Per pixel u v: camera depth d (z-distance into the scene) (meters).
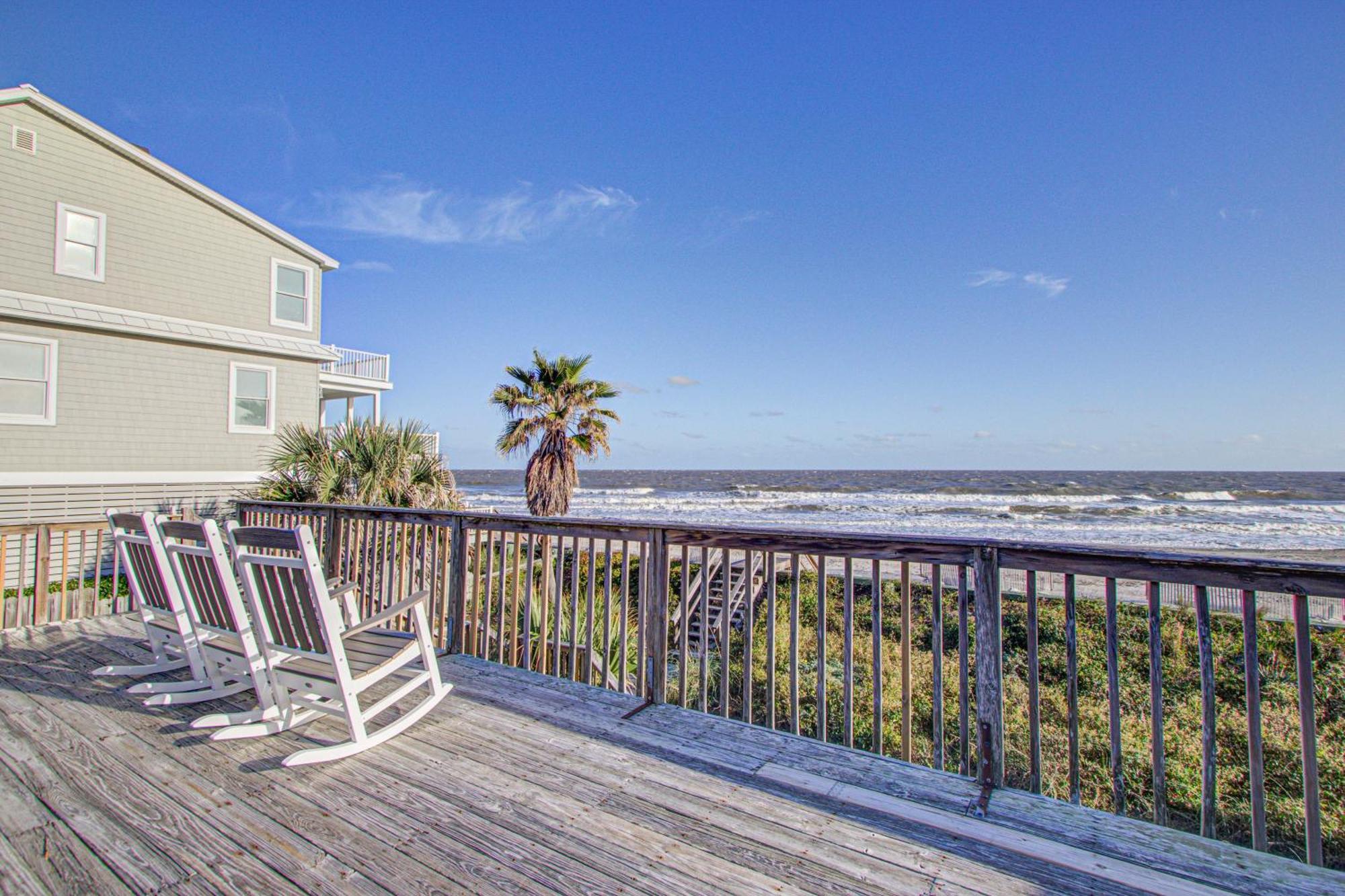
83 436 10.70
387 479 9.70
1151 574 2.04
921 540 2.45
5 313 9.83
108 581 9.38
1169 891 1.69
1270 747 5.93
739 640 9.73
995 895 1.68
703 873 1.78
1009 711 7.08
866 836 1.97
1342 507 36.62
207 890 1.69
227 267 12.59
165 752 2.56
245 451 12.60
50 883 1.71
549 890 1.69
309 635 2.58
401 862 1.82
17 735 2.72
